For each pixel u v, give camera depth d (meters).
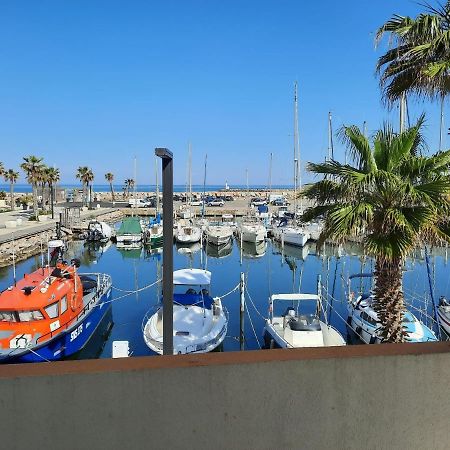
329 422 1.73
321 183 8.08
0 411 1.55
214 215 62.00
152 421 1.62
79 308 14.26
